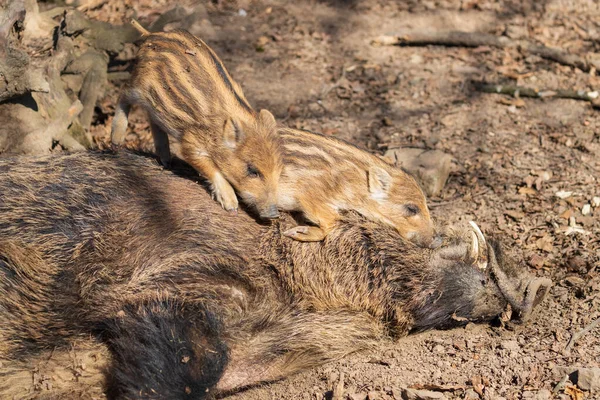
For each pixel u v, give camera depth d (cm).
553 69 1427
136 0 1565
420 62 1455
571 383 724
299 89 1356
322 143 846
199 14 1525
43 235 807
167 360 742
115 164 857
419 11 1634
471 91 1359
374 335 846
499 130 1241
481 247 881
